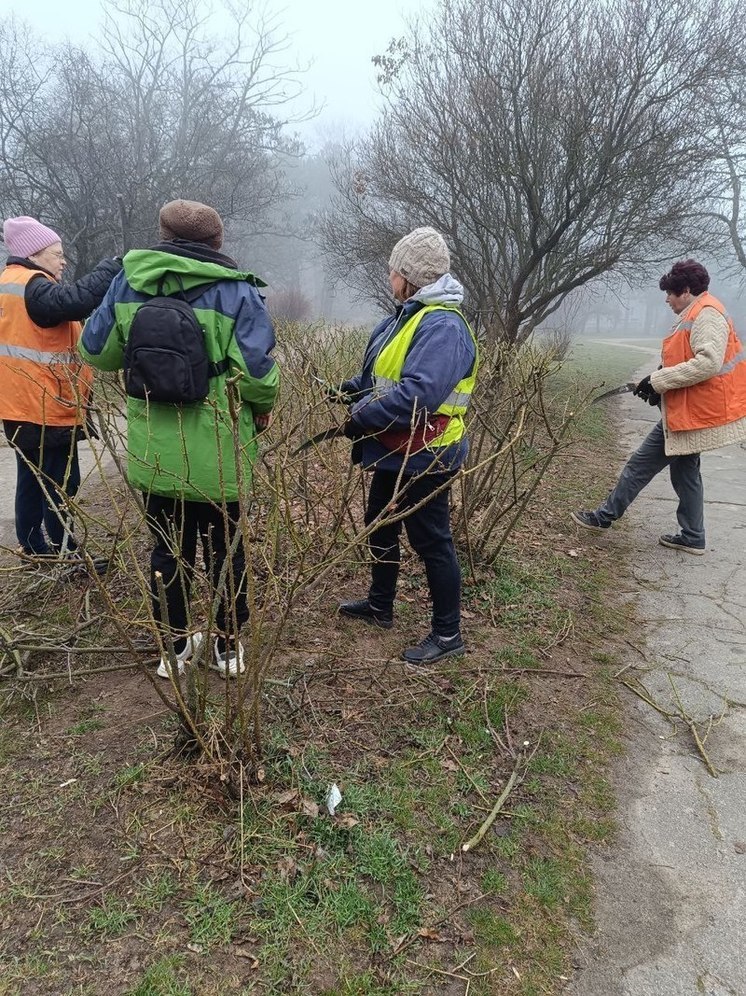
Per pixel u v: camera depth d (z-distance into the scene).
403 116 10.18
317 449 3.24
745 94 11.76
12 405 3.14
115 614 2.00
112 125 15.03
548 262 10.52
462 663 2.98
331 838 2.05
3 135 13.52
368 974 1.70
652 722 2.77
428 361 2.45
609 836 2.19
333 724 2.52
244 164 16.81
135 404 2.33
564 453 6.98
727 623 3.55
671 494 5.71
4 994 1.60
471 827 2.16
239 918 1.81
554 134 9.16
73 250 14.07
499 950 1.80
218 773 2.12
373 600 3.17
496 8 9.02
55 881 1.88
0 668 2.69
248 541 1.95
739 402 4.02
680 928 1.90
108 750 2.33
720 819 2.29
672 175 9.38
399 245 2.63
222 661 2.66
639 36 8.55
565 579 3.94
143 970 1.67
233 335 2.23
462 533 3.82
